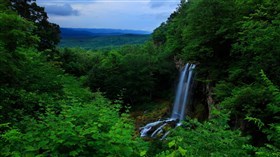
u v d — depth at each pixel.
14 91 11.11
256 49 11.80
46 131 6.37
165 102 38.72
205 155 6.15
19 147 5.85
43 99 11.98
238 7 17.22
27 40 12.70
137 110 38.75
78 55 61.28
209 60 20.28
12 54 11.17
